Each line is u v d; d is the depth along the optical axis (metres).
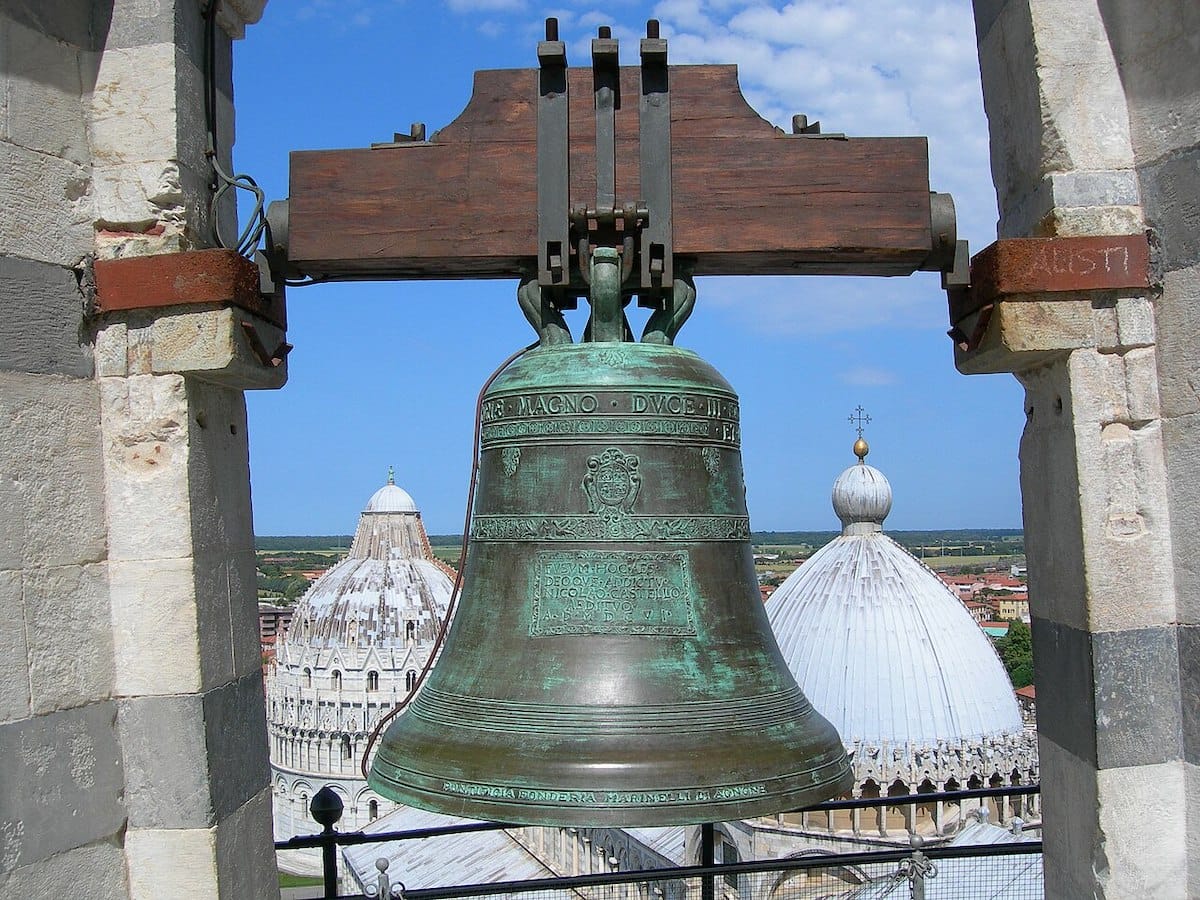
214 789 4.35
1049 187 4.38
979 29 4.96
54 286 4.27
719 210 4.26
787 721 3.92
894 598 22.31
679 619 3.90
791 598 23.28
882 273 4.55
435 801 3.67
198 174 4.59
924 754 20.95
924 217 4.26
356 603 58.81
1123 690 4.21
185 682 4.32
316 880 47.03
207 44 4.73
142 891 4.30
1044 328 4.24
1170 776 4.22
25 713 4.04
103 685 4.30
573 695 3.75
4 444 4.07
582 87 4.33
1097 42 4.46
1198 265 4.11
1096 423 4.25
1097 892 4.20
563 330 4.29
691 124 4.31
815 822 20.84
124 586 4.35
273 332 4.66
